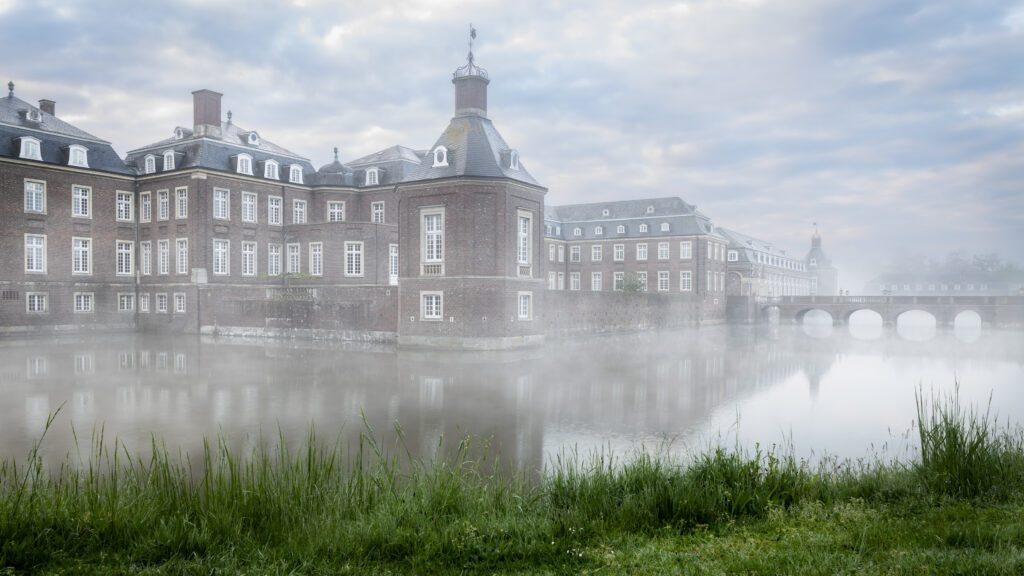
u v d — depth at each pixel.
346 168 52.69
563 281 79.38
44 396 21.03
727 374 29.31
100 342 39.03
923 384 26.92
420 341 36.81
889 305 69.50
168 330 46.09
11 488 7.64
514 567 6.11
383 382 24.45
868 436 17.25
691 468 9.05
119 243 47.03
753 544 6.54
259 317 42.75
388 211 50.78
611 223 77.62
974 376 29.45
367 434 16.45
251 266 47.47
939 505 7.81
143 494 7.64
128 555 6.24
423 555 6.28
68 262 44.00
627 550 6.44
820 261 122.56
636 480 8.59
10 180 41.06
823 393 24.28
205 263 44.50
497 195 35.91
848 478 9.02
